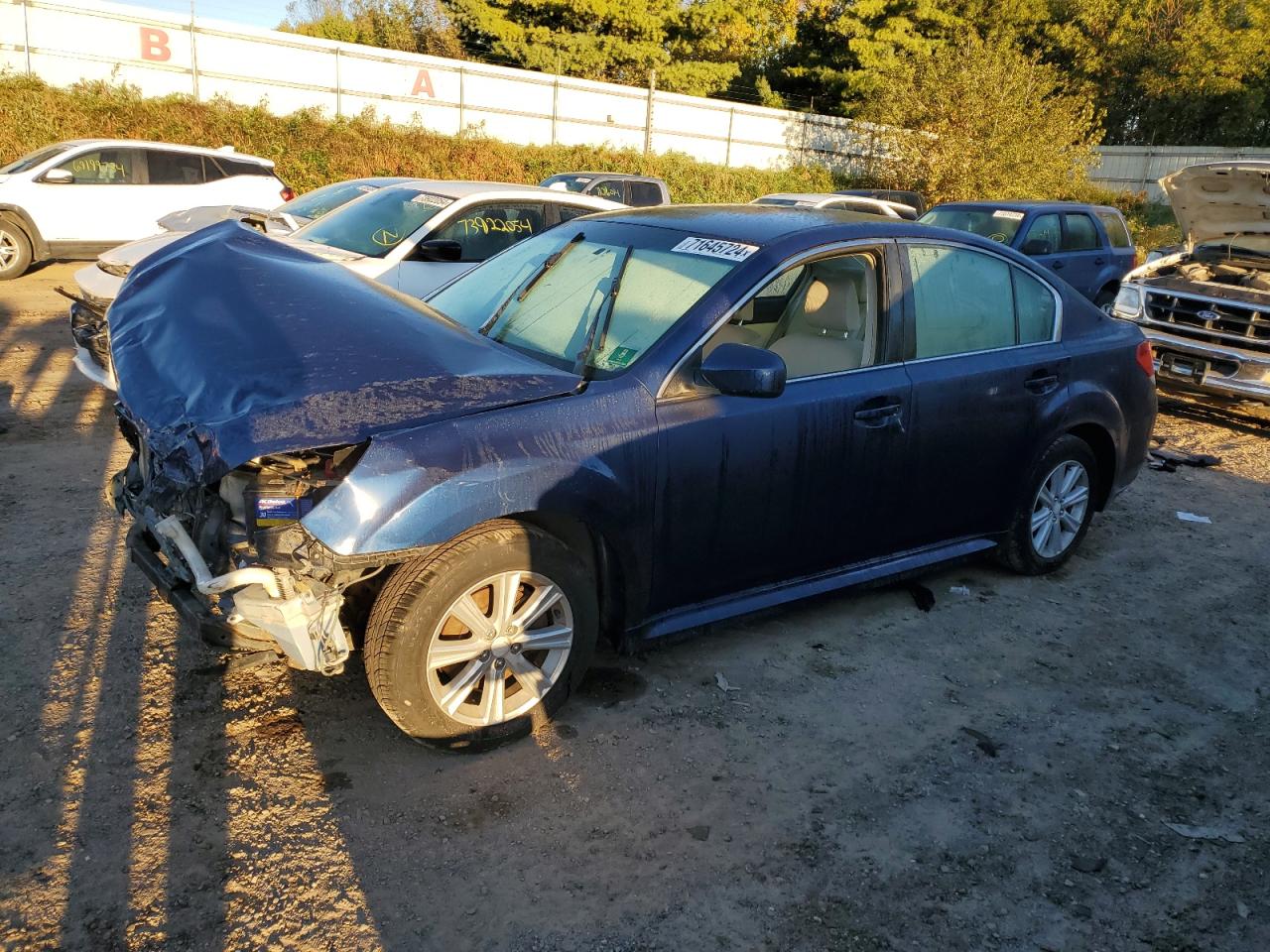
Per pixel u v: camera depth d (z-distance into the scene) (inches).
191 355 125.2
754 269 143.6
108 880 100.2
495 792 118.5
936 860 112.0
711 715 138.4
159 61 910.4
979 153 982.4
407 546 110.0
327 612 112.8
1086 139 1067.9
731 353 132.0
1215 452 299.0
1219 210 335.6
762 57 1620.3
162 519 117.1
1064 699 149.2
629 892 103.7
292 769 120.3
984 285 175.0
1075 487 194.2
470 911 99.7
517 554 120.5
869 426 152.9
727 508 140.8
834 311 160.4
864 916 102.8
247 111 916.0
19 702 129.2
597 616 133.3
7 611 152.3
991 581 192.2
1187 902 107.7
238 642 115.0
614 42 1326.3
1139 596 189.0
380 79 1035.9
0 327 364.2
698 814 117.1
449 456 113.6
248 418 107.7
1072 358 183.5
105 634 148.1
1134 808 123.7
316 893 100.5
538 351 144.6
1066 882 109.9
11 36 836.6
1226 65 1472.7
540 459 119.6
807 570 156.8
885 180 1075.9
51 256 490.3
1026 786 126.8
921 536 170.6
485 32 1326.3
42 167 486.3
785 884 106.7
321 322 128.6
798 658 156.5
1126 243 517.7
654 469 131.3
